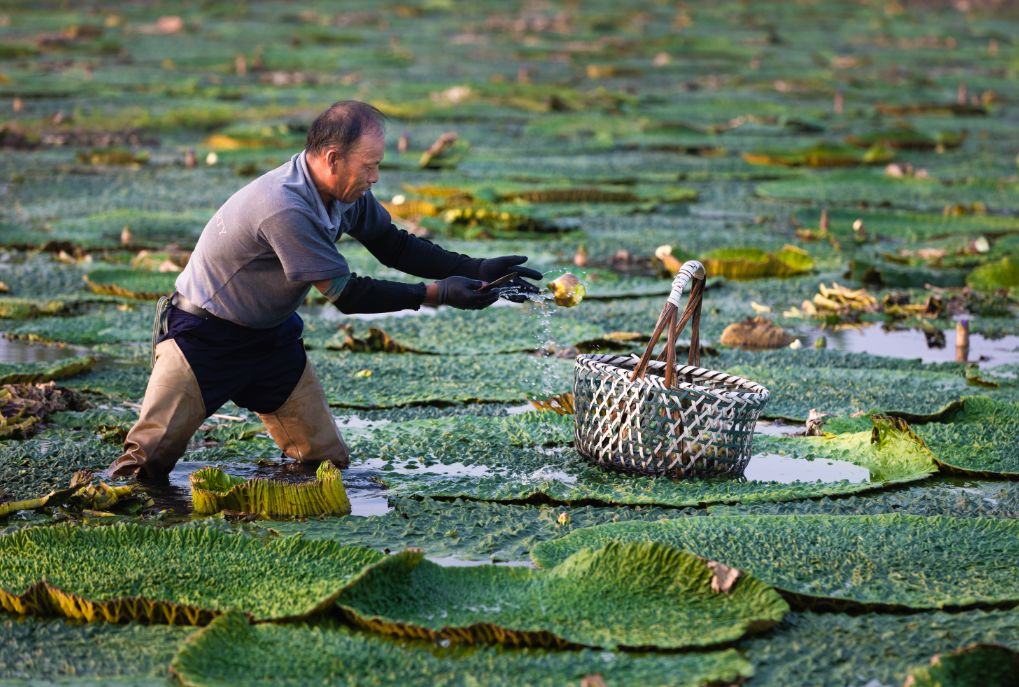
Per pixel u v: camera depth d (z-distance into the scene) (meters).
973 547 12.23
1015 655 9.59
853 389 18.94
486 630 10.16
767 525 12.68
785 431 17.06
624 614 10.58
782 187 41.81
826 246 32.31
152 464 14.13
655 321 23.88
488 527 13.00
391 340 21.09
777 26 122.06
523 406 18.00
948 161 49.62
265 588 10.98
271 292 13.61
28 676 9.54
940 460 15.11
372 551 11.61
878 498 14.09
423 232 32.50
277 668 9.60
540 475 14.68
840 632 10.58
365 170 13.13
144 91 64.75
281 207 13.05
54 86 64.44
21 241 30.22
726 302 26.03
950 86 79.00
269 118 56.50
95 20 103.75
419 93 66.38
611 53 92.69
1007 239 32.47
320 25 110.12
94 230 31.98
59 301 24.06
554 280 14.40
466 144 49.00
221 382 13.99
